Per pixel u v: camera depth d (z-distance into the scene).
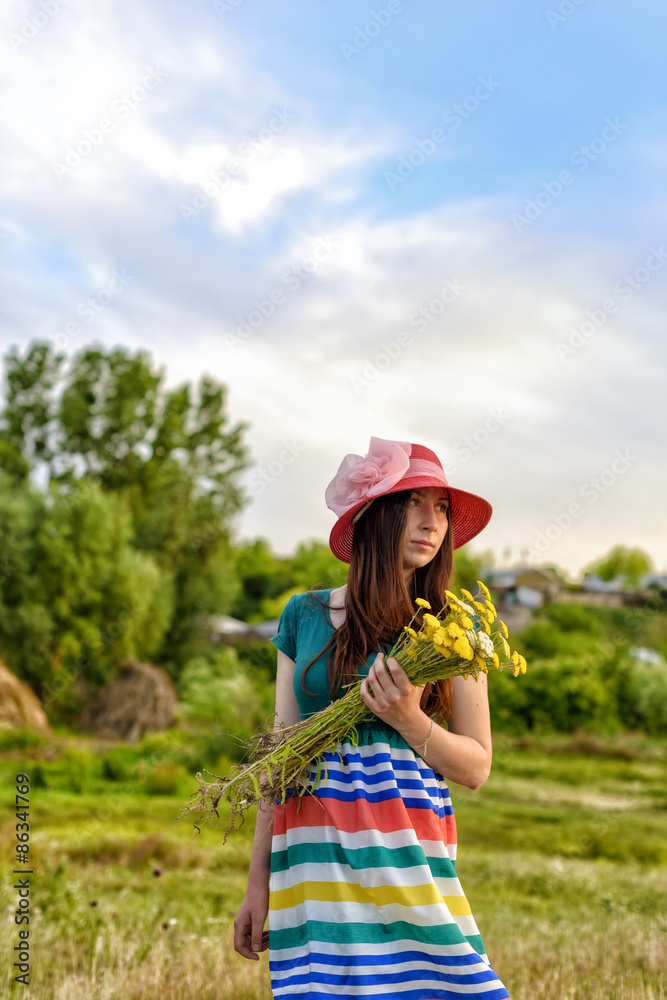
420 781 1.91
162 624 30.72
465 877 7.93
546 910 6.46
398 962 1.77
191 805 1.94
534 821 12.41
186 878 6.66
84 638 26.70
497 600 48.00
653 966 4.06
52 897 4.59
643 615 40.06
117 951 3.77
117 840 8.20
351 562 2.13
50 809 10.96
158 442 38.06
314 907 1.82
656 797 16.27
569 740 24.12
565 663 27.17
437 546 2.14
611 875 8.30
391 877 1.80
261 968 3.77
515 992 3.51
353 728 1.95
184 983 3.44
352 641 2.04
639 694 27.09
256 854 2.05
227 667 26.16
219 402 38.34
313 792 1.91
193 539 35.41
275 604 51.06
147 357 38.69
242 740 2.06
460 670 1.84
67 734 21.67
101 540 27.92
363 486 2.09
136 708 21.94
